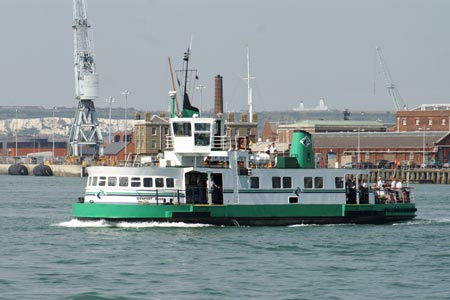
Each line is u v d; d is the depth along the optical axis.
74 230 191.38
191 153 198.00
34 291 133.50
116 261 157.00
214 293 133.25
